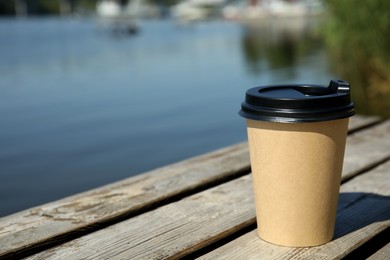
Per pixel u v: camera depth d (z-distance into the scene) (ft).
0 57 19.85
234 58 16.34
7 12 89.35
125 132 7.28
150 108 8.93
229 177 2.56
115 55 19.26
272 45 21.07
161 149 6.33
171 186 2.39
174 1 77.41
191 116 8.14
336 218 2.05
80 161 5.96
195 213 2.12
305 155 1.76
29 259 1.80
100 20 64.69
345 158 2.77
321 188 1.80
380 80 8.04
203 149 6.25
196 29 42.34
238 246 1.86
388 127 3.41
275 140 1.77
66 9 88.07
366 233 1.93
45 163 5.93
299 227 1.82
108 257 1.80
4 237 1.91
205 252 1.94
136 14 71.26
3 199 4.81
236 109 8.49
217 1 63.82
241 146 3.01
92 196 2.30
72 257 1.80
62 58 18.65
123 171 5.52
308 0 57.77
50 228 1.98
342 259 1.79
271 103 1.74
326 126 1.75
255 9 63.62
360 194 2.30
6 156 6.30
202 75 12.70
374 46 7.63
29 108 9.36
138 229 1.99
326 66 12.24
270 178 1.81
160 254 1.81
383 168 2.62
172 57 17.66
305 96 1.76
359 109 7.00
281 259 1.77
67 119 8.33
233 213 2.11
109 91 10.93
